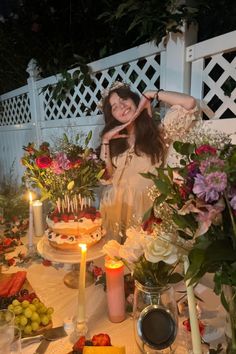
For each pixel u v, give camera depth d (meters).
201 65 1.15
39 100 2.18
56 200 1.14
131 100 1.24
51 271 1.24
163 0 1.16
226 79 1.10
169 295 0.70
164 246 0.65
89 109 1.72
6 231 1.66
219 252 0.49
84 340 0.75
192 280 0.51
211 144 0.63
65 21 1.85
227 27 1.17
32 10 2.04
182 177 0.56
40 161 1.12
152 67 1.35
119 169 1.34
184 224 0.55
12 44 2.28
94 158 1.19
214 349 0.71
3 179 2.96
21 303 0.88
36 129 2.25
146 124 1.24
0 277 1.17
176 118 1.11
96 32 1.71
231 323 0.60
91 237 1.11
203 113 1.21
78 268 1.18
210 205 0.46
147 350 0.69
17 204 1.94
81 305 0.83
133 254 0.70
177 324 0.70
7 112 2.80
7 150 2.90
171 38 1.19
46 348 0.79
